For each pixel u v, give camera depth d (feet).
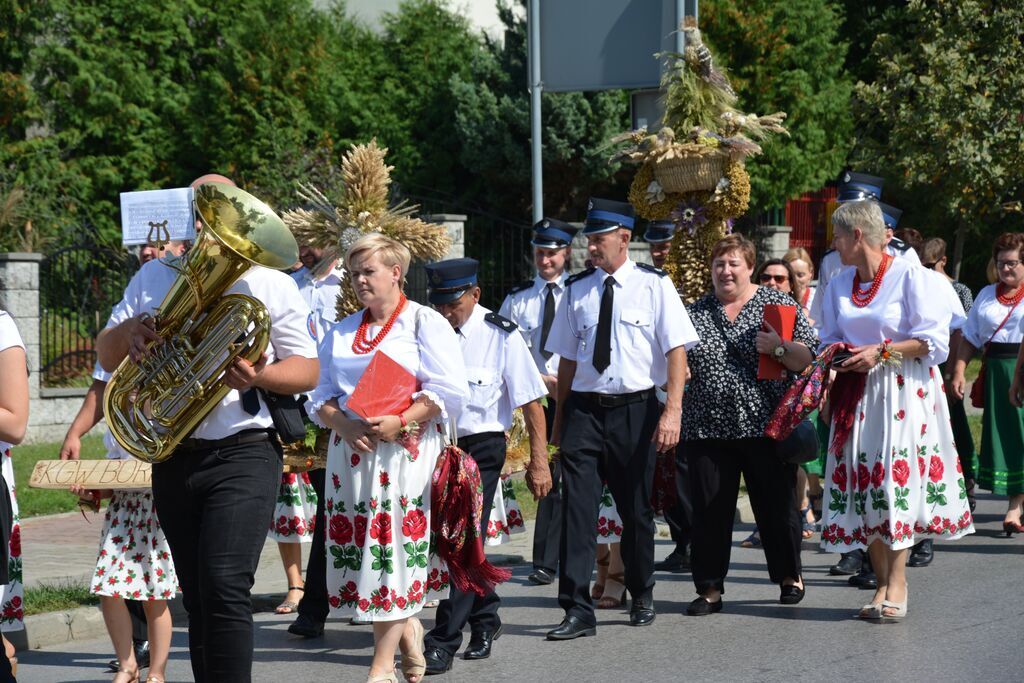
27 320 43.73
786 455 21.74
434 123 80.53
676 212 27.73
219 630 13.82
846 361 21.49
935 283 21.75
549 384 26.05
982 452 30.53
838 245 22.21
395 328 17.53
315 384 14.64
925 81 65.26
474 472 17.47
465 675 18.92
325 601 21.66
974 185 66.18
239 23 72.64
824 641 20.48
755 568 27.30
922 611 22.47
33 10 67.36
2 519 14.55
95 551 27.66
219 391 13.60
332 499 17.49
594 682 18.34
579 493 21.24
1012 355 30.01
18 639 21.39
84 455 40.09
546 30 35.78
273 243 13.32
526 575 27.43
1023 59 65.36
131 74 70.69
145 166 71.87
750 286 22.71
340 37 81.87
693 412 22.41
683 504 26.37
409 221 22.48
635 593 22.04
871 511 21.66
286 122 71.05
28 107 67.21
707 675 18.54
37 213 61.21
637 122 34.76
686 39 28.35
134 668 18.51
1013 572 25.98
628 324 21.17
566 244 26.78
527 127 74.02
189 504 14.29
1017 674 18.20
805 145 75.10
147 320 13.78
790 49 74.64
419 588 17.19
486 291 63.72
